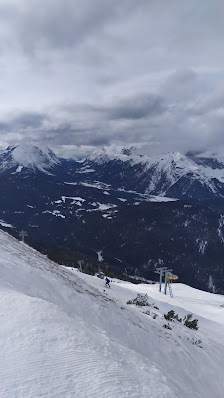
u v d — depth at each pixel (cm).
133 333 1319
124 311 1622
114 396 616
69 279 1850
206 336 1928
